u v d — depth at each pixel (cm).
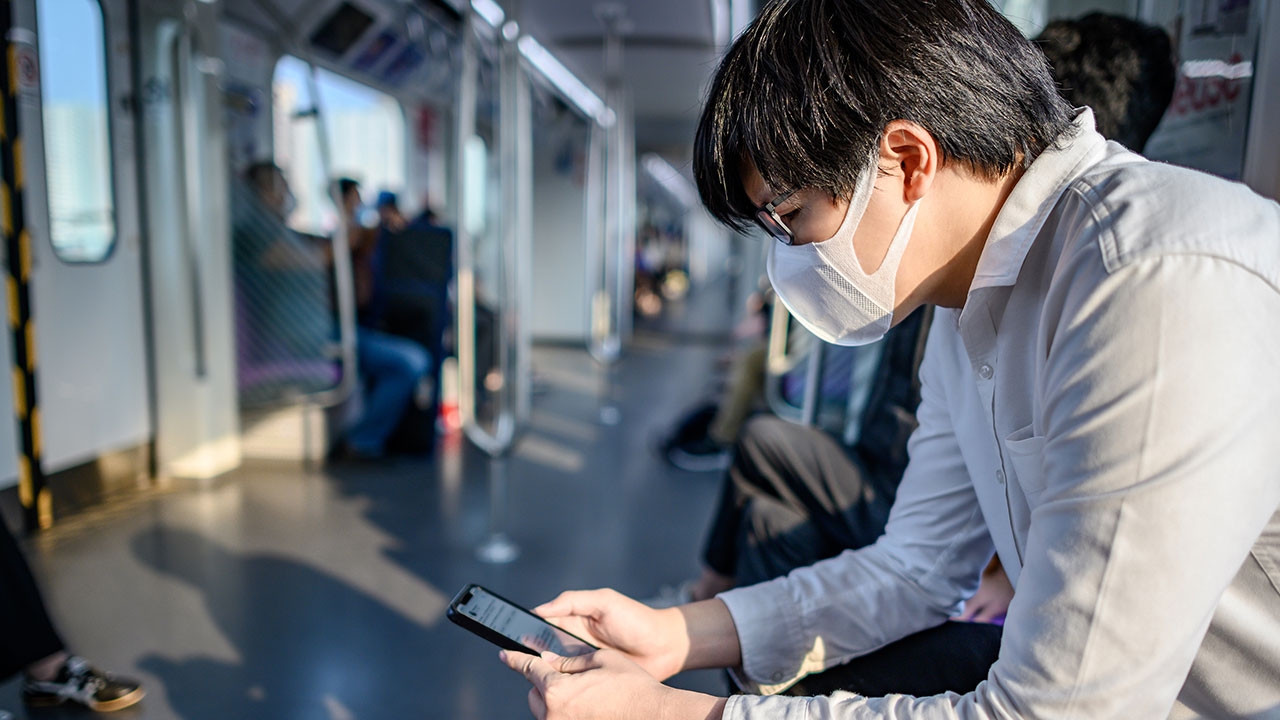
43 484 353
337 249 474
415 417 518
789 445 185
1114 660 73
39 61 371
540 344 1020
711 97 92
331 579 330
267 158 497
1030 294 91
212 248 454
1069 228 83
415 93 782
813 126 83
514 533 386
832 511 180
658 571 343
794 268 99
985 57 83
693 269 2602
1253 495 70
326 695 245
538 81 769
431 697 245
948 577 128
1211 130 182
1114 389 72
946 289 96
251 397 485
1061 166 86
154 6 421
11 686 248
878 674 121
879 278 93
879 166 85
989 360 97
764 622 126
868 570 132
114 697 236
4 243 320
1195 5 190
